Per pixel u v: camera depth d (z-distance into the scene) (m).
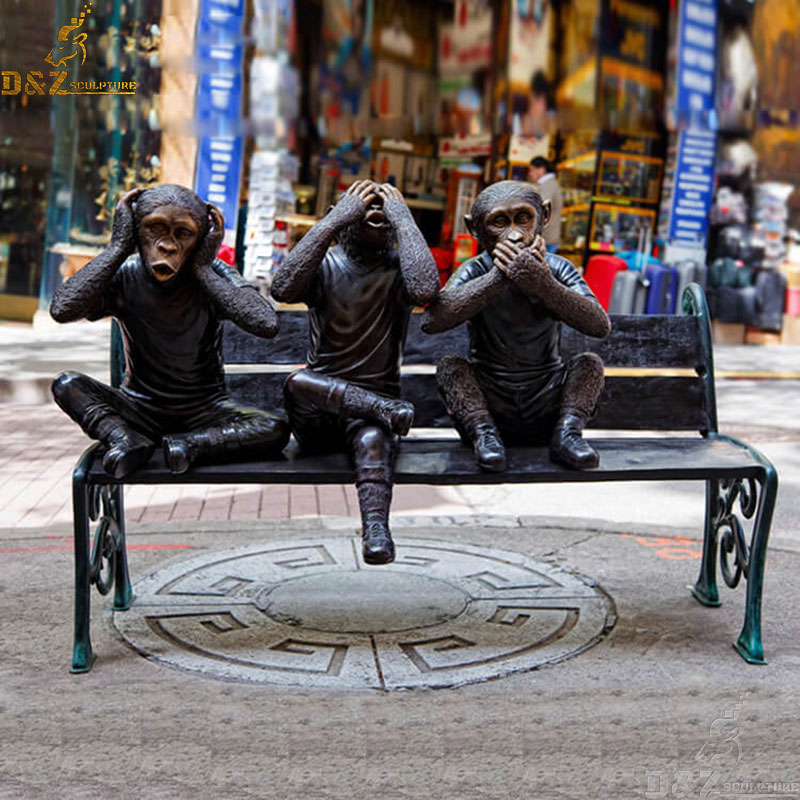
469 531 5.06
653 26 13.50
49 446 7.25
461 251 14.27
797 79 13.72
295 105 12.94
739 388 10.52
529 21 13.51
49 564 4.37
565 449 3.39
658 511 5.94
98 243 12.72
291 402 3.46
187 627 3.61
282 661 3.29
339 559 4.45
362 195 3.39
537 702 3.00
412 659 3.31
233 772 2.56
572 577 4.24
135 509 5.66
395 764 2.62
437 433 7.86
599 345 4.08
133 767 2.58
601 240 13.97
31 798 2.43
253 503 5.84
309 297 3.48
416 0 13.37
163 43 12.13
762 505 3.40
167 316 3.34
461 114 13.96
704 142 13.61
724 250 14.12
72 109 12.45
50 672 3.20
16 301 13.59
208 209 3.31
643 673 3.24
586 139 13.84
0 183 13.23
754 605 3.42
